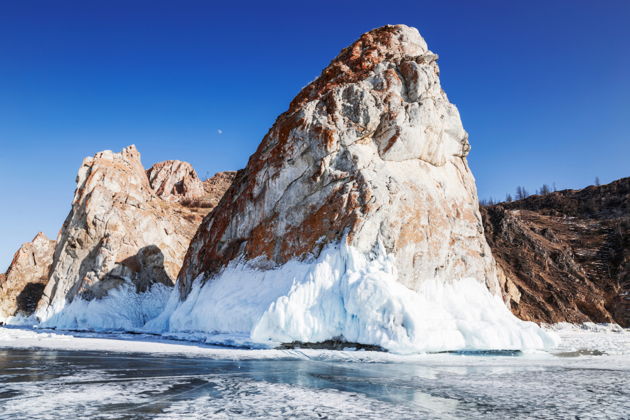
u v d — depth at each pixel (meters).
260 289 28.23
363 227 25.48
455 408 10.11
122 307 49.06
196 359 19.11
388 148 29.09
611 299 64.44
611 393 12.05
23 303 61.56
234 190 37.88
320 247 26.64
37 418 8.88
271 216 30.91
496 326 23.27
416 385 13.02
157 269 53.31
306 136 30.19
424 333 21.08
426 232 27.41
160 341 29.66
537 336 23.44
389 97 29.95
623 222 82.88
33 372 14.96
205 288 34.34
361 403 10.52
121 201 54.72
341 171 28.22
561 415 9.55
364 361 19.02
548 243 75.56
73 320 47.75
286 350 22.22
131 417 9.02
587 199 105.38
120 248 51.47
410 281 25.67
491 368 17.27
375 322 21.81
